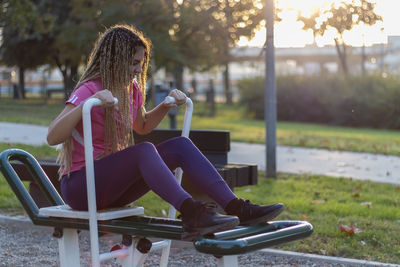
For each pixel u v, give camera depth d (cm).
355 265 420
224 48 2208
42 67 2909
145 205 532
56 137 258
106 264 422
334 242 471
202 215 242
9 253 441
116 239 485
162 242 310
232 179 471
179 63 2231
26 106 1398
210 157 500
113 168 262
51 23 2061
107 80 273
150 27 1988
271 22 809
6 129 1043
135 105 296
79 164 273
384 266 414
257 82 2284
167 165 268
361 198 669
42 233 505
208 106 2272
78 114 256
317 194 690
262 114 2233
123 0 1970
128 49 274
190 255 451
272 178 804
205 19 1155
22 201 288
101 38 281
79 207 273
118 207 281
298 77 2297
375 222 536
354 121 2070
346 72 2234
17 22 1766
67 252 286
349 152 1146
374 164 971
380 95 2025
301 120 2223
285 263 429
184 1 1556
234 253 232
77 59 2231
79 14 2095
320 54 3403
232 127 1691
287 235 256
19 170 473
